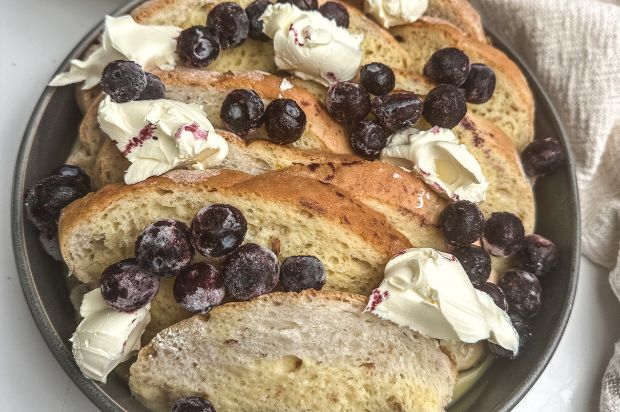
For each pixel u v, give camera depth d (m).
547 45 0.33
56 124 0.29
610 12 0.32
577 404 0.28
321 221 0.24
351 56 0.28
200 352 0.24
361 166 0.26
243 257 0.23
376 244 0.24
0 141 0.31
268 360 0.24
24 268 0.24
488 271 0.27
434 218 0.27
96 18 0.34
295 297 0.23
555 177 0.31
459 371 0.27
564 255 0.29
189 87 0.27
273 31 0.28
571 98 0.33
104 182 0.27
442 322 0.23
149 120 0.24
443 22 0.31
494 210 0.30
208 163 0.25
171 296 0.25
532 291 0.28
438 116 0.27
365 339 0.24
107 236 0.25
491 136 0.29
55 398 0.26
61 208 0.26
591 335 0.30
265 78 0.27
